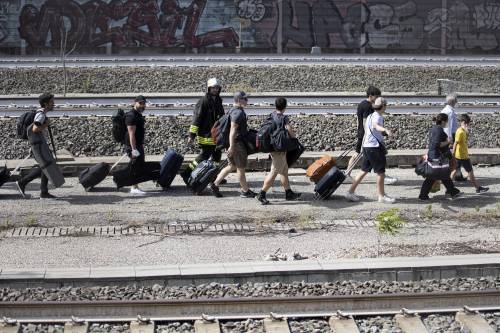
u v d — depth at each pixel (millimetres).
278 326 13312
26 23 57031
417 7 62125
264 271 15320
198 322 13414
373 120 21953
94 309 13688
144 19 58250
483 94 38469
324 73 42781
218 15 59656
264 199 21984
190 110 31594
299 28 60625
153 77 41062
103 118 30422
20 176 24609
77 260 16828
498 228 19891
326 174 22359
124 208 21500
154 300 13883
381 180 22203
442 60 48344
